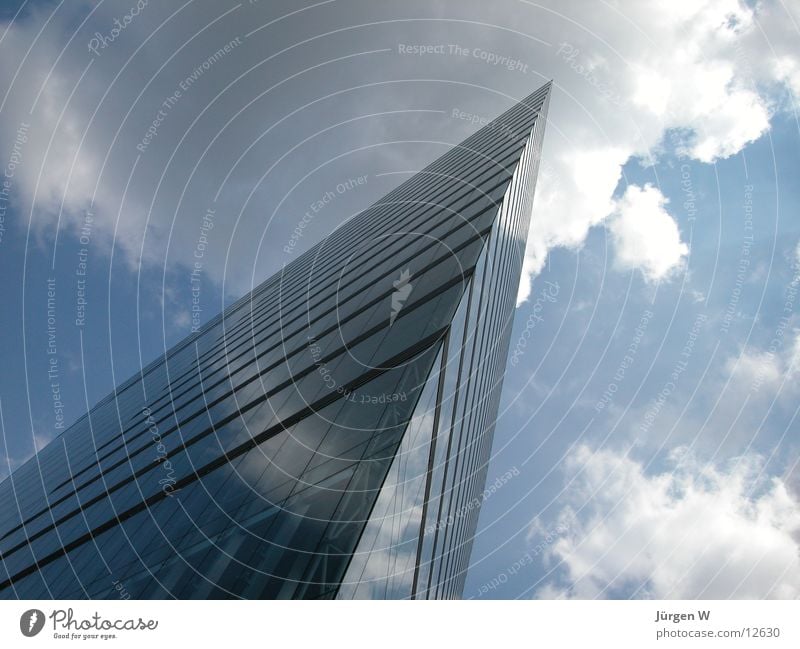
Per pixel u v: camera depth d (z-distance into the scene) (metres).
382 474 7.81
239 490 10.02
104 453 21.64
